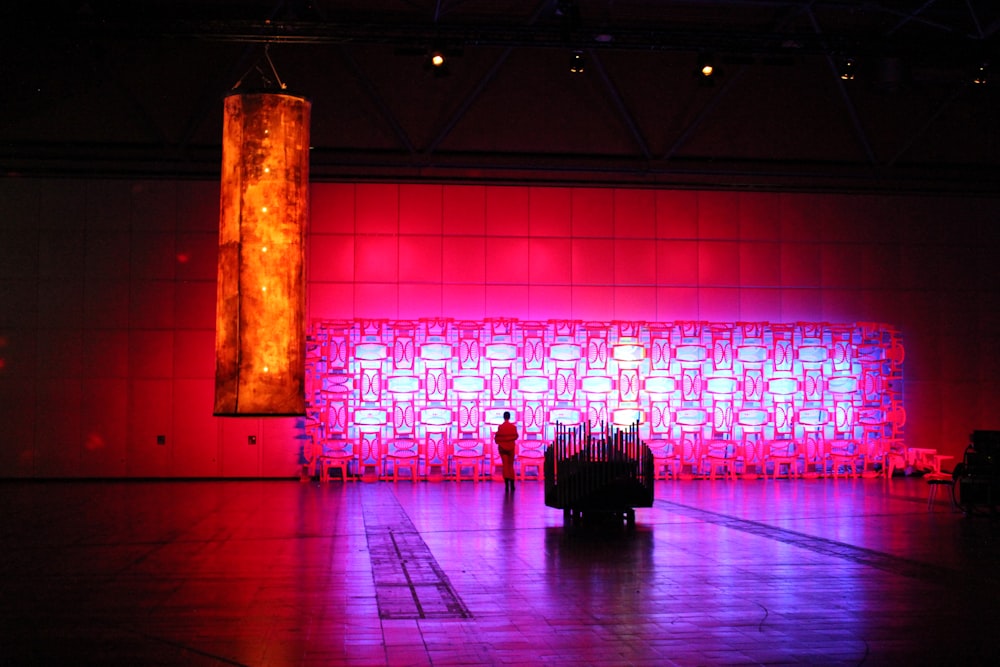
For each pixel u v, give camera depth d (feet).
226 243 32.55
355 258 78.74
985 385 84.64
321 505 57.21
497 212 80.28
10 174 75.72
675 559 36.81
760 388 79.82
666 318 81.35
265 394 31.96
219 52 69.05
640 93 74.95
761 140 78.89
